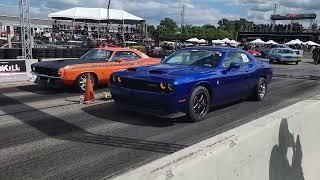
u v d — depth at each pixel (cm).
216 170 248
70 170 481
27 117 780
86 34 3806
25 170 477
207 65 852
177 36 8762
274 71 2219
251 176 294
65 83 1109
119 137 641
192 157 232
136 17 3278
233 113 857
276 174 335
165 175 204
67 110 858
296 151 376
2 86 1273
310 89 1348
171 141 624
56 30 3575
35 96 1059
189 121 766
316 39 7262
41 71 1148
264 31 7850
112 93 796
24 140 610
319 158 438
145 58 1279
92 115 808
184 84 725
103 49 1248
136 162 516
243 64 940
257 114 851
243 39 7788
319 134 441
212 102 813
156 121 763
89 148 575
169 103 718
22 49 1722
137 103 755
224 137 277
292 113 371
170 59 899
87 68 1136
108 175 467
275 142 332
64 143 598
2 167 485
